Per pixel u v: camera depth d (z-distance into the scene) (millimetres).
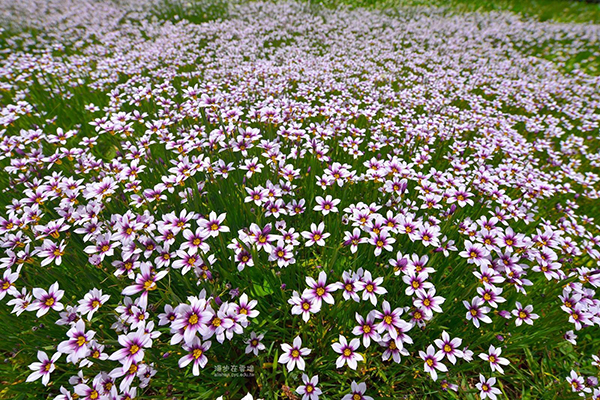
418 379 3117
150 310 3006
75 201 3520
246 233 3295
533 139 7449
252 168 4039
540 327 3359
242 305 2859
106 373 2654
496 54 13461
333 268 3811
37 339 3016
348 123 6578
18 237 3168
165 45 10781
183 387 2930
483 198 4293
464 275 3551
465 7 21391
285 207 3859
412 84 9188
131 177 3822
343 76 9078
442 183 4277
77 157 4297
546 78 10758
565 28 16656
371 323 2738
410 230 3271
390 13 19188
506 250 3125
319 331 3148
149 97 6070
